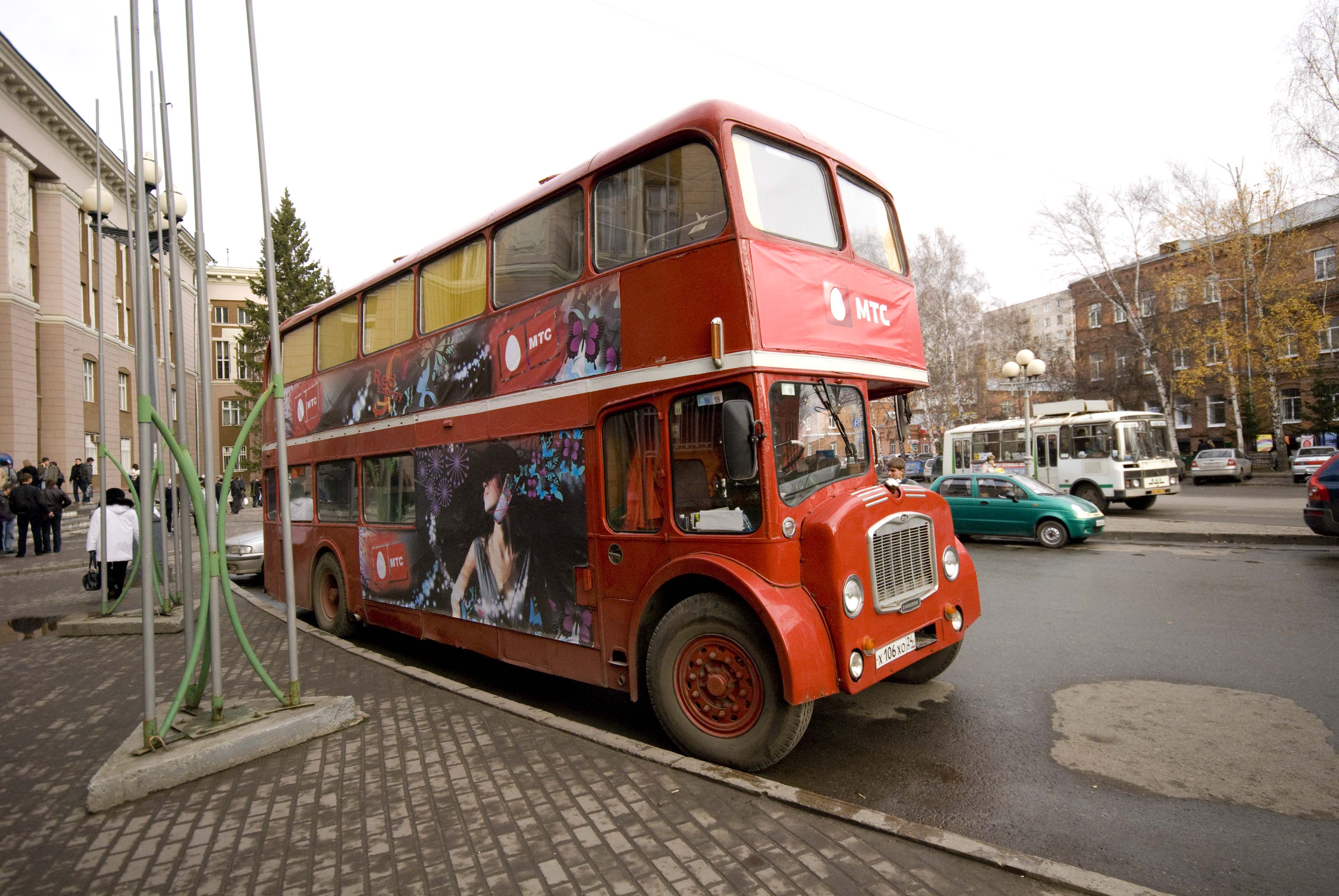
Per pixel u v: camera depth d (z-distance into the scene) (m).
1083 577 10.84
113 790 4.02
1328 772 4.21
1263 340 33.28
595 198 5.51
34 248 29.77
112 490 12.09
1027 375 20.06
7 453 27.52
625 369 5.15
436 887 3.08
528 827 3.55
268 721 4.77
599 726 5.62
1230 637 7.11
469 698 5.59
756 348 4.42
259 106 5.07
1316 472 11.25
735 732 4.45
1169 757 4.50
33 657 7.97
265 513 11.15
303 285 43.94
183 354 6.37
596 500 5.39
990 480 15.14
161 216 8.54
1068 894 2.92
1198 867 3.32
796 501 4.54
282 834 3.60
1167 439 21.45
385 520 8.05
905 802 4.07
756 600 4.25
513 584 6.14
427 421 7.25
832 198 5.46
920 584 5.11
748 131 4.86
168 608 9.48
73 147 31.00
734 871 3.11
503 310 6.31
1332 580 9.55
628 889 3.00
